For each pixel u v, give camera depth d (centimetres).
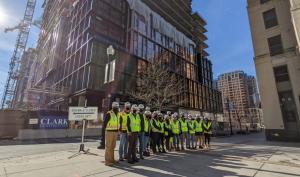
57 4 4906
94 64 2602
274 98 2062
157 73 2750
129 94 2780
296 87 1938
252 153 973
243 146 1347
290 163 711
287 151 1062
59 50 3847
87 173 536
